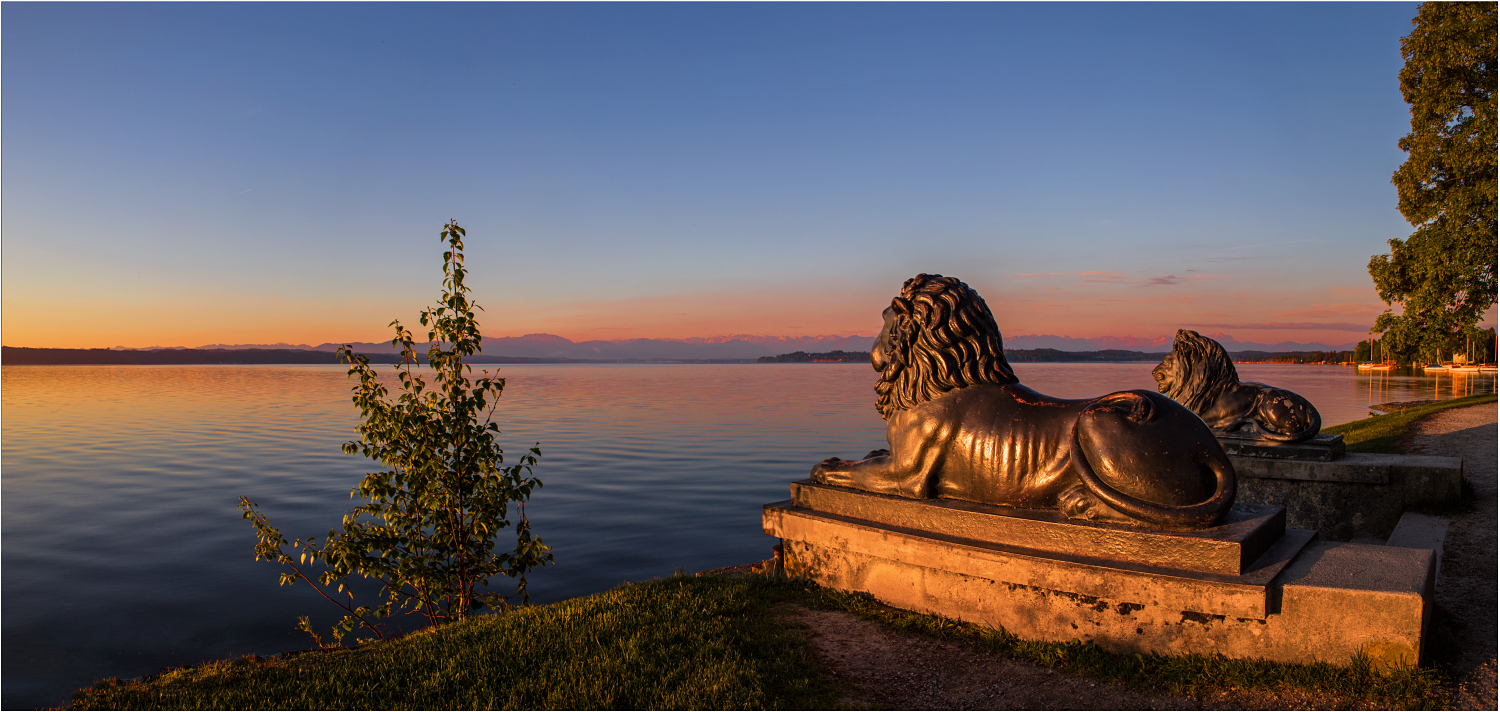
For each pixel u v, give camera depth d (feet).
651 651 13.50
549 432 90.68
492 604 19.72
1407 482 21.59
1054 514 14.12
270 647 24.31
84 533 39.73
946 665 13.03
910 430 15.71
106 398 172.96
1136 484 13.02
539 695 12.10
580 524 41.60
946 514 14.93
